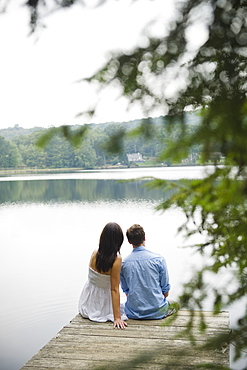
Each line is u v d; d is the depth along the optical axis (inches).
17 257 420.2
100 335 154.3
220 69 35.3
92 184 1572.3
